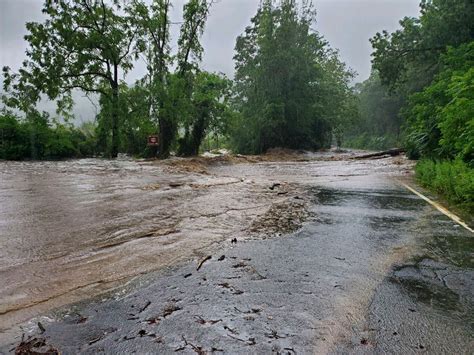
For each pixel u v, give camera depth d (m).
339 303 3.11
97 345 2.42
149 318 2.80
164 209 7.33
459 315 2.91
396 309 3.00
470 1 21.03
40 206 7.20
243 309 2.97
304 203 8.36
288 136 42.72
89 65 27.86
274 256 4.42
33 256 4.26
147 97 28.55
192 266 4.03
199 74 30.89
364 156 30.22
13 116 25.70
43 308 2.97
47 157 25.83
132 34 28.78
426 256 4.44
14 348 2.38
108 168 16.80
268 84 39.75
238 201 8.55
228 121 32.56
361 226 6.05
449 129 11.76
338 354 2.35
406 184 12.16
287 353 2.36
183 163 20.98
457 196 8.41
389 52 25.81
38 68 26.14
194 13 29.23
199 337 2.54
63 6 26.19
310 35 41.12
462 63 16.56
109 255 4.38
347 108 55.91
